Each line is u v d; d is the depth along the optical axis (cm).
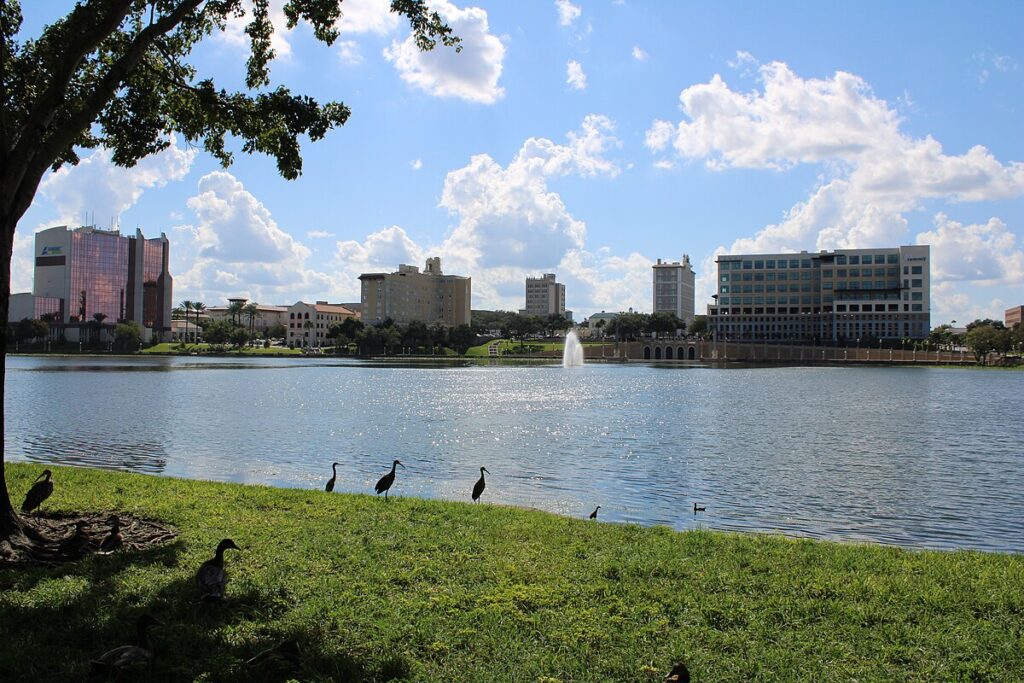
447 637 1063
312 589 1264
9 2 1766
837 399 8650
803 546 1658
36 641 1026
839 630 1109
